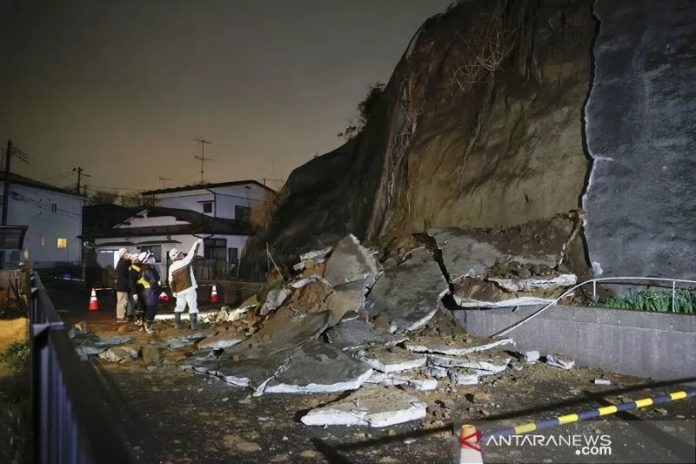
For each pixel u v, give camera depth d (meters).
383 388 5.91
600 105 8.83
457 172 10.95
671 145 8.02
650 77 8.41
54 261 38.44
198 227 29.08
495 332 7.70
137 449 4.57
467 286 8.05
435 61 13.35
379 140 15.07
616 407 4.09
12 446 5.11
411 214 11.60
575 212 8.57
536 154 9.54
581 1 10.05
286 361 6.77
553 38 10.34
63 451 2.25
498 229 9.09
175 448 4.59
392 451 4.48
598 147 8.67
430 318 7.89
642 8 8.84
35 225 37.22
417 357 6.86
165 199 34.34
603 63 8.98
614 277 7.85
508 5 11.76
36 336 3.22
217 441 4.75
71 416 1.89
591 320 6.91
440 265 8.82
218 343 8.05
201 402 5.88
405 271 8.95
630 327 6.59
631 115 8.46
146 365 7.53
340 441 4.73
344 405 5.34
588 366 6.92
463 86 12.28
